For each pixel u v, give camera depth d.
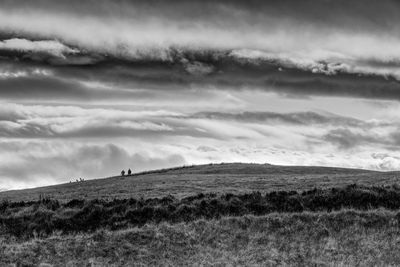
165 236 39.47
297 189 53.41
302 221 42.12
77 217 43.56
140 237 39.19
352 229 40.97
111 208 44.53
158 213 44.12
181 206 44.88
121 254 37.00
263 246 38.56
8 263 34.81
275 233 40.59
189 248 38.12
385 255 36.97
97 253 37.00
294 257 36.62
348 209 44.03
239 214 44.56
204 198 46.84
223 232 40.56
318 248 38.25
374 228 41.16
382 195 46.56
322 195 46.91
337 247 38.34
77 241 38.50
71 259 36.12
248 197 46.94
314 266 35.12
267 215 43.41
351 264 35.38
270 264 35.28
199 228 40.97
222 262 35.59
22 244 38.09
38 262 35.34
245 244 38.91
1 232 41.78
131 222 43.06
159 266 35.31
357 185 49.03
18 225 42.62
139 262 35.94
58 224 42.78
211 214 44.28
